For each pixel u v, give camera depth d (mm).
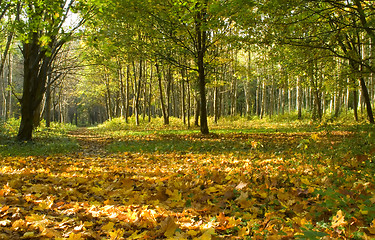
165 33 14156
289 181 4559
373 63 14031
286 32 10328
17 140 13445
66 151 10602
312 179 4676
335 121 20531
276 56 11992
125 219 3066
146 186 4609
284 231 2506
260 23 10289
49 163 7363
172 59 14805
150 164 7336
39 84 14000
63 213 3285
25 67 13539
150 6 12773
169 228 2727
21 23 8961
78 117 80562
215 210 3381
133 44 14273
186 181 4801
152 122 28969
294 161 6473
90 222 2938
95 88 38344
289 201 3482
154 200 3793
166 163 7387
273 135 14578
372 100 30000
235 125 24484
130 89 40594
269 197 3646
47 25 8648
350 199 3156
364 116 22625
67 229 2777
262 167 5820
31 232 2562
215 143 11594
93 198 3963
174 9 12219
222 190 4160
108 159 8586
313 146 8398
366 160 5664
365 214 2807
